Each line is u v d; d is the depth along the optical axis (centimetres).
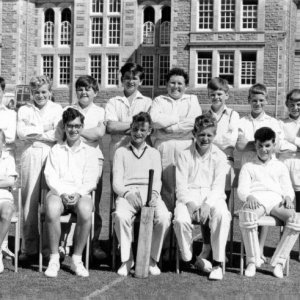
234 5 4497
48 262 892
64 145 876
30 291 736
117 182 870
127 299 710
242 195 867
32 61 5478
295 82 4856
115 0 5244
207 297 725
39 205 898
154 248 834
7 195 841
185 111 938
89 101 950
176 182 873
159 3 5147
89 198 845
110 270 852
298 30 4831
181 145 924
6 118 926
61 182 862
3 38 5297
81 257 853
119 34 5244
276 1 4406
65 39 5447
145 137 885
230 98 4491
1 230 809
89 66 5266
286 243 834
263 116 945
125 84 955
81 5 5253
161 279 805
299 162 949
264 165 884
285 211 837
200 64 4569
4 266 868
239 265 899
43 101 920
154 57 5172
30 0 5394
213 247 818
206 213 824
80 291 739
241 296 731
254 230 830
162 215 827
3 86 928
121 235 820
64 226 935
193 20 4541
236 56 4484
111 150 952
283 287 776
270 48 4428
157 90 5162
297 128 955
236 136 915
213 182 875
